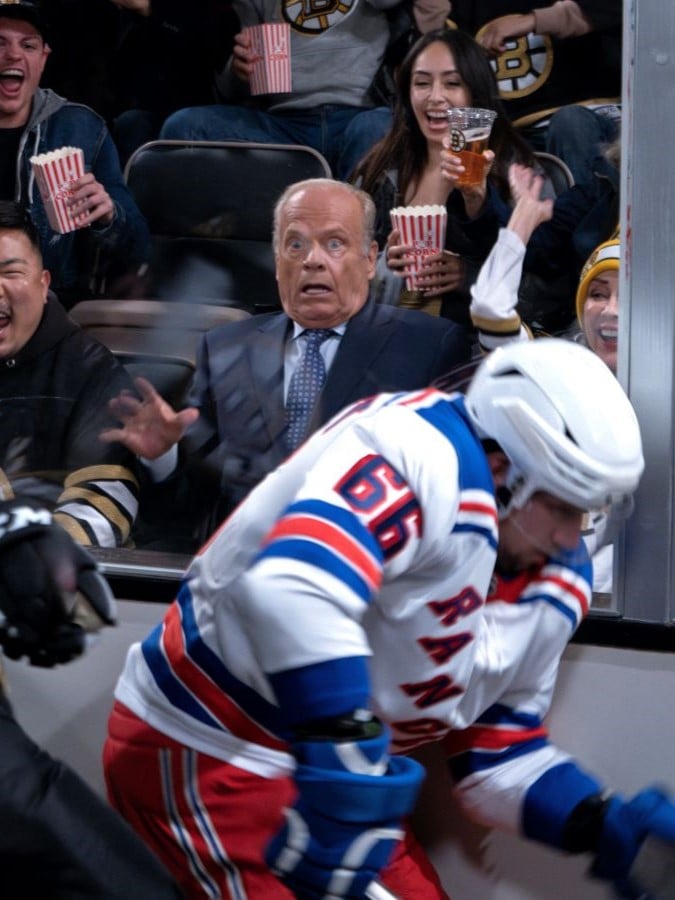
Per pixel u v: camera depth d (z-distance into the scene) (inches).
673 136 124.6
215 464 159.0
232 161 192.4
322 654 95.6
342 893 96.9
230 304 190.2
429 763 132.3
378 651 109.7
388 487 100.2
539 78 198.4
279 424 159.6
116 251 189.3
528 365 106.0
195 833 113.4
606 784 130.5
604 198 167.5
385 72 200.4
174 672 112.6
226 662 109.3
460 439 104.4
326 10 198.5
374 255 165.6
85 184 184.9
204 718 111.7
